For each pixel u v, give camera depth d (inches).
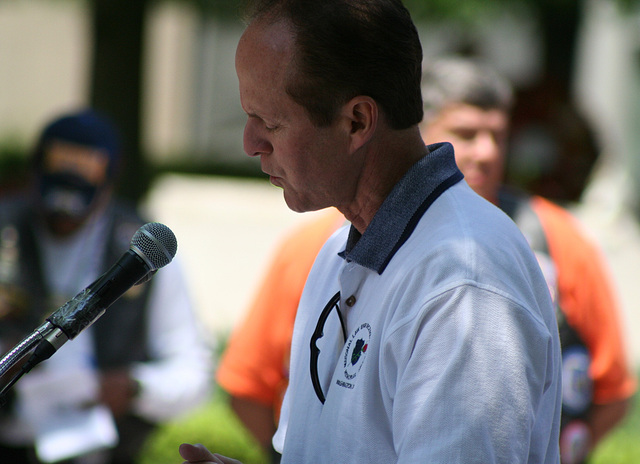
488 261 188.9
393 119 204.7
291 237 407.5
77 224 446.3
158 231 221.5
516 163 705.6
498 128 388.2
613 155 1600.6
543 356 188.2
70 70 2452.0
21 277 438.6
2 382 416.2
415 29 208.8
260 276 1224.8
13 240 441.7
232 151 2388.0
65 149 442.0
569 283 367.9
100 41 1034.1
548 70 1225.4
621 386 383.2
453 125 383.2
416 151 211.2
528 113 759.1
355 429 195.9
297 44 197.3
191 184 1672.0
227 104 2404.0
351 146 204.1
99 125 455.5
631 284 1174.3
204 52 2389.3
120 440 446.6
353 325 208.4
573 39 1220.5
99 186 451.5
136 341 449.1
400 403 185.9
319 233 395.2
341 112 200.4
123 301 445.1
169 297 462.6
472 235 192.7
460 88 384.8
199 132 2409.0
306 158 204.1
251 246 1290.6
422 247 195.9
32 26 2406.5
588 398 372.2
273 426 411.5
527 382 183.5
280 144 205.2
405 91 203.9
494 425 177.2
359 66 197.3
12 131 2357.3
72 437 424.8
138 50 1043.3
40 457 419.2
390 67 200.4
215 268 1226.6
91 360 436.8
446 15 914.7
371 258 205.2
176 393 451.5
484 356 180.9
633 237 1327.5
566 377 366.3
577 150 710.5
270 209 1425.9
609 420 386.9
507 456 176.2
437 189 205.8
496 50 1675.7
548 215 381.7
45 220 446.0
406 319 189.8
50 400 423.8
